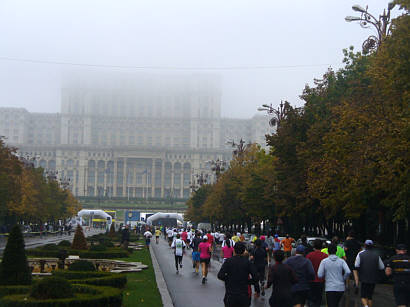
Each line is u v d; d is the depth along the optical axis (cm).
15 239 1916
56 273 2403
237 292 1370
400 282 1666
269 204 6969
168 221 14025
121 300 1755
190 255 5922
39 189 10562
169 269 3928
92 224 16862
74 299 1554
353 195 3794
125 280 2328
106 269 3556
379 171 3494
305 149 4862
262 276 2453
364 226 4938
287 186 5588
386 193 3762
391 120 3253
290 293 1437
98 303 1608
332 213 4512
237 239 4091
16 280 1877
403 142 2983
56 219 12912
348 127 3850
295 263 1582
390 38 3203
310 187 4497
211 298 2361
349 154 3709
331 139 3869
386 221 4825
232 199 8950
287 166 5544
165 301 2127
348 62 4909
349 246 2625
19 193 8081
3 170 7012
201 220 14250
